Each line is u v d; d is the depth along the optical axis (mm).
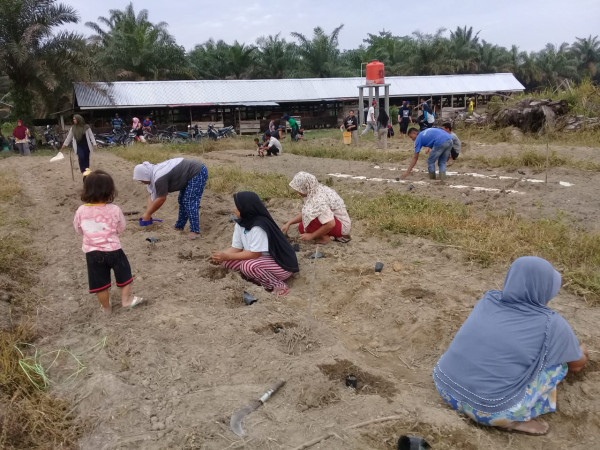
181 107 32375
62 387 3799
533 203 8578
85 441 3244
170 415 3430
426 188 10297
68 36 25453
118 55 40125
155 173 7445
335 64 52719
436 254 6410
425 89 38719
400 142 20156
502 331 3318
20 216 8891
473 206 8656
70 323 4832
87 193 4691
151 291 5422
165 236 7547
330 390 3727
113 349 4285
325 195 6863
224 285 5555
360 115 23797
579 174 10898
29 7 24125
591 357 4070
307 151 17656
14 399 3504
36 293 5449
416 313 4945
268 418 3410
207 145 21891
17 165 17094
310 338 4539
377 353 4598
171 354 4199
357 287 5605
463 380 3391
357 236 7328
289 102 35281
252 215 5730
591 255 5906
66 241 7367
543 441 3359
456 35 62562
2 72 24531
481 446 3244
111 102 29047
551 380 3350
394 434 3330
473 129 20172
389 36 60938
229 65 50531
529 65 62406
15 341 4301
